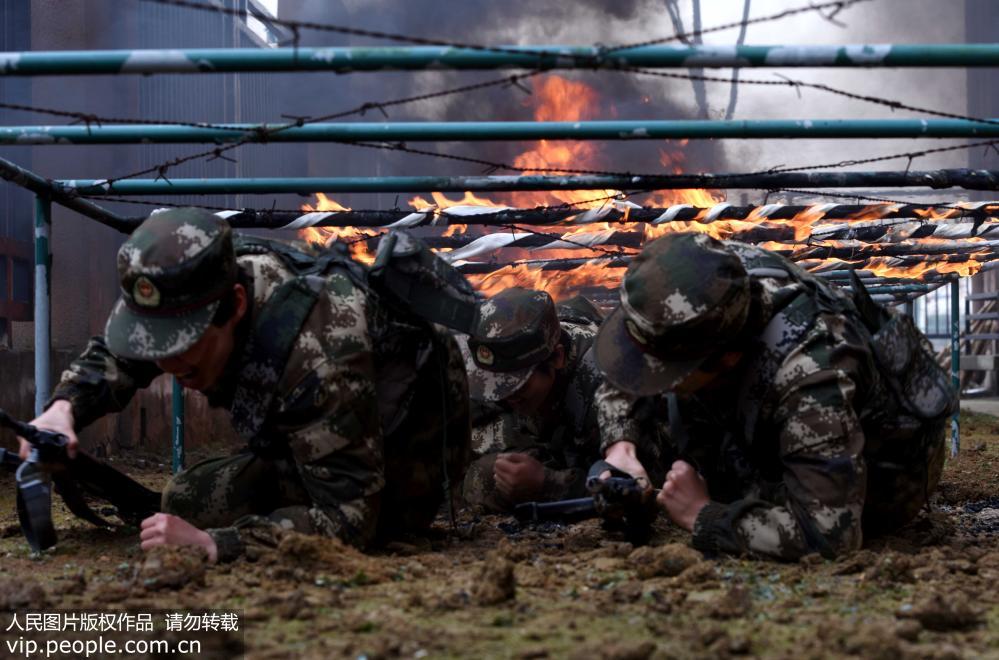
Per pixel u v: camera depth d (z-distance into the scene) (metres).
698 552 2.88
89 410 3.04
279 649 1.96
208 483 3.14
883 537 3.27
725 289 2.65
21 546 3.16
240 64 2.68
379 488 2.84
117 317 2.68
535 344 3.72
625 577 2.69
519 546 3.03
